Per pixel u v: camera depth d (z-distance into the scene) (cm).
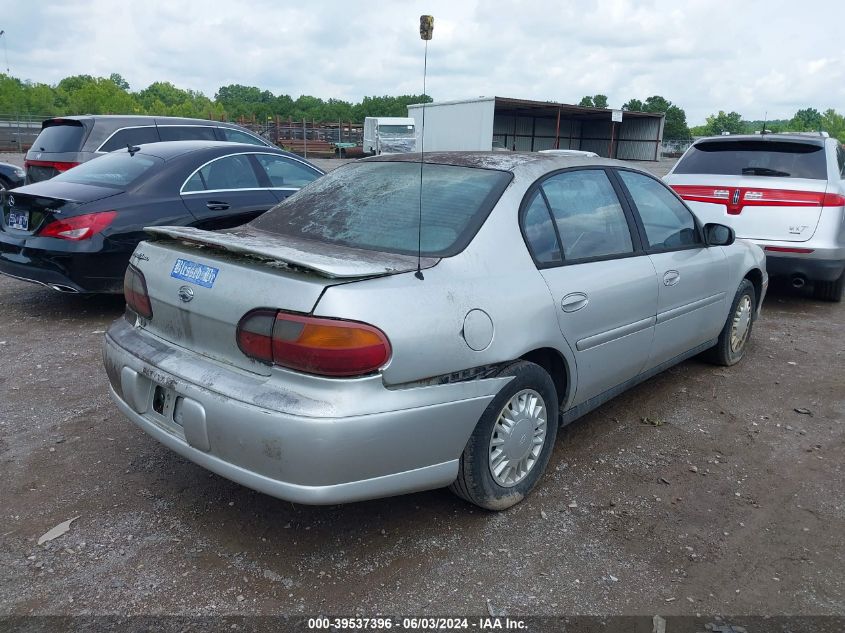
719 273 471
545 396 322
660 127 4803
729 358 527
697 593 267
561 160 366
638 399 465
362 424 245
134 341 309
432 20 256
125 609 249
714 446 397
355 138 5019
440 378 271
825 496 344
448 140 3875
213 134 1042
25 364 496
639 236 397
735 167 721
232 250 272
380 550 287
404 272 270
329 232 326
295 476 245
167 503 319
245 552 284
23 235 593
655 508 328
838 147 770
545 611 254
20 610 247
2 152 3238
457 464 288
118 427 396
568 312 327
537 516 317
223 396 257
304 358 243
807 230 670
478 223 306
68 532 294
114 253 589
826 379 513
